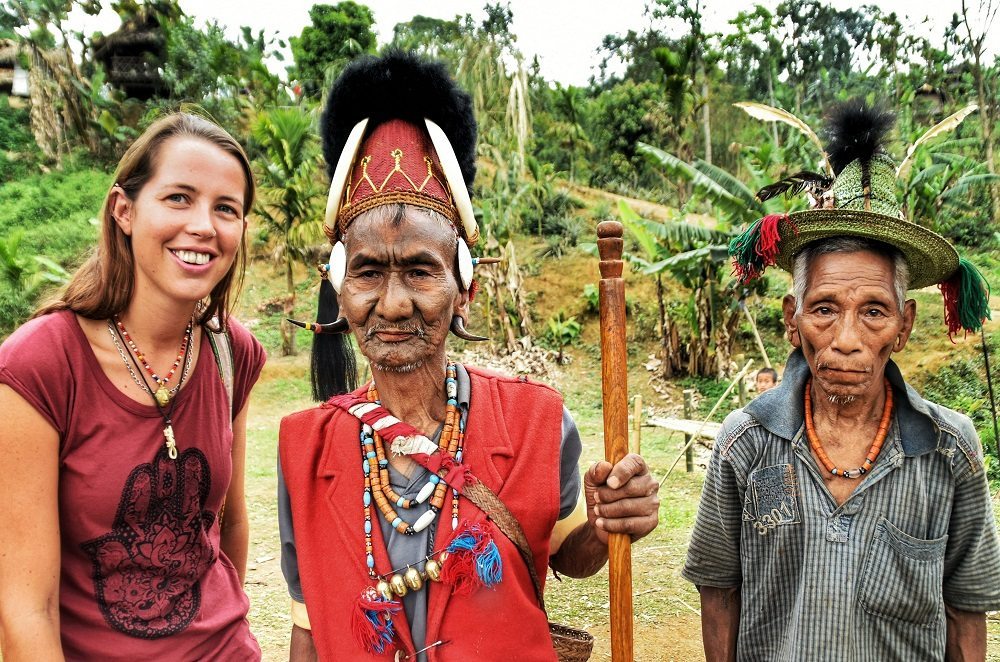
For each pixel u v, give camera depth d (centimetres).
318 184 1620
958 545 168
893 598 161
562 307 1692
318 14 2391
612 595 150
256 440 1041
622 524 147
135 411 171
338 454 157
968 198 1709
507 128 1702
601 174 2425
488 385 163
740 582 185
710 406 1266
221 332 196
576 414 1287
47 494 159
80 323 169
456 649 142
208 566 188
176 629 176
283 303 1697
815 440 171
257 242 1858
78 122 2308
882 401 171
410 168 151
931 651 163
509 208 1561
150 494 171
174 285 165
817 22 3066
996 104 1983
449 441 155
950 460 164
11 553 155
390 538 150
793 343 183
